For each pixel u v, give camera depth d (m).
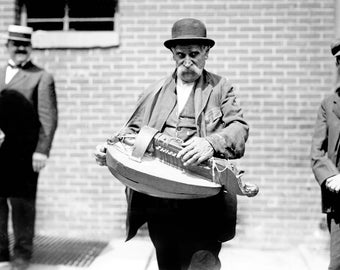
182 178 2.26
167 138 2.38
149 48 4.89
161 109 2.59
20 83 4.11
